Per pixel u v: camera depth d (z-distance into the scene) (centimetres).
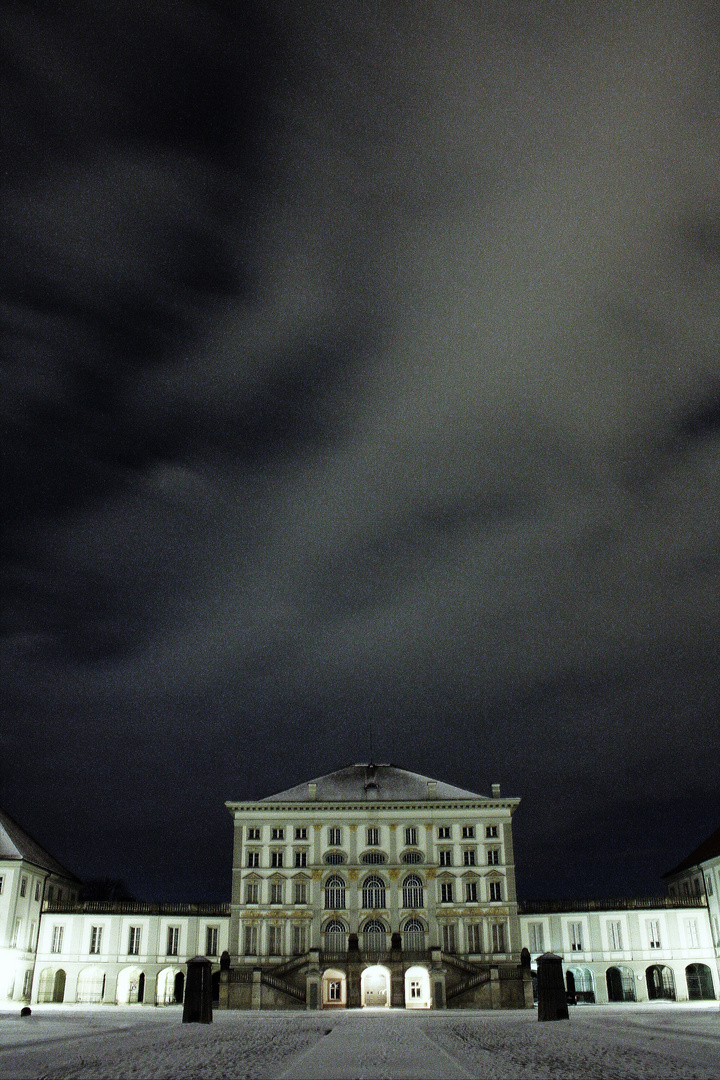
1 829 8750
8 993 8100
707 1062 2664
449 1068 2519
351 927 8988
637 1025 4494
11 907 8250
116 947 8819
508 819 9350
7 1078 2334
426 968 8288
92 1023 5031
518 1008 7581
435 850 9262
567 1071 2433
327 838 9319
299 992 7700
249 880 9150
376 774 9969
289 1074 2364
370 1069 2500
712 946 8619
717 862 8581
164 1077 2320
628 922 8781
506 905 9012
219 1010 7381
